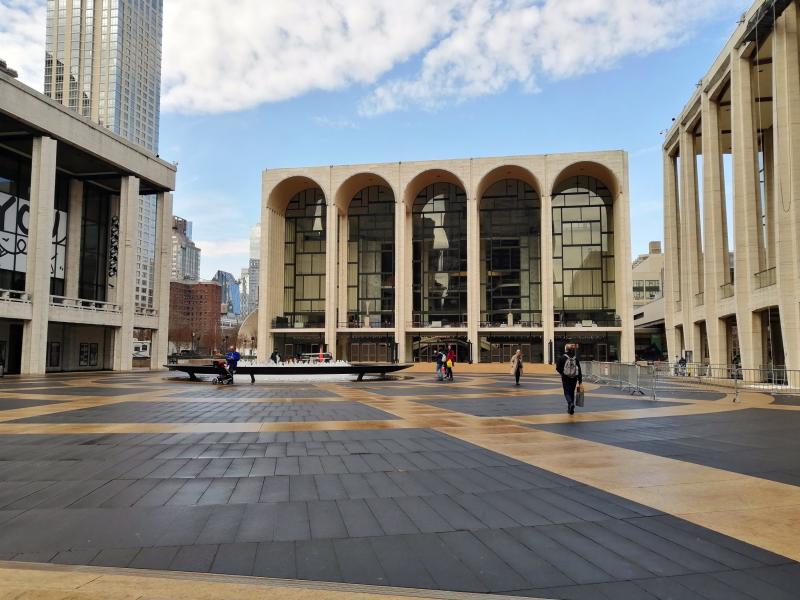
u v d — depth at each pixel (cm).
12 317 3428
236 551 438
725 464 776
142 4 14500
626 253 5428
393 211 6291
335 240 5912
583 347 5669
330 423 1211
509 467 760
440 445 938
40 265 3606
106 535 474
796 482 669
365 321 6028
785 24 2739
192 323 15400
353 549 445
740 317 3167
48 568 401
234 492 622
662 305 6850
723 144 4759
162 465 766
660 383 3164
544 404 1689
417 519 525
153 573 391
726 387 2722
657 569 404
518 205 6038
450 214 6181
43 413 1374
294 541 462
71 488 637
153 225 14950
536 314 5878
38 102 3556
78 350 4506
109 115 13350
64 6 13650
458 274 6081
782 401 1908
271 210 6109
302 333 6153
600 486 653
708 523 511
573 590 369
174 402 1691
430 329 5741
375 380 3184
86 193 4791
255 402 1708
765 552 438
